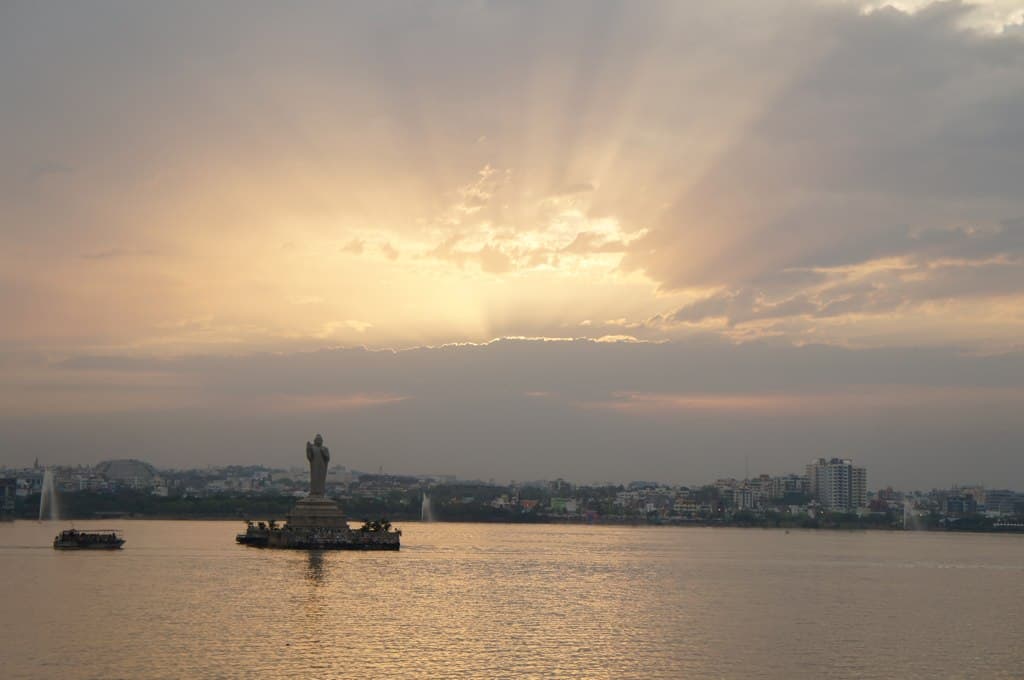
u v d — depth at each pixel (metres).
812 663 116.75
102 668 106.19
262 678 102.00
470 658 114.50
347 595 170.00
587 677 106.12
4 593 168.62
